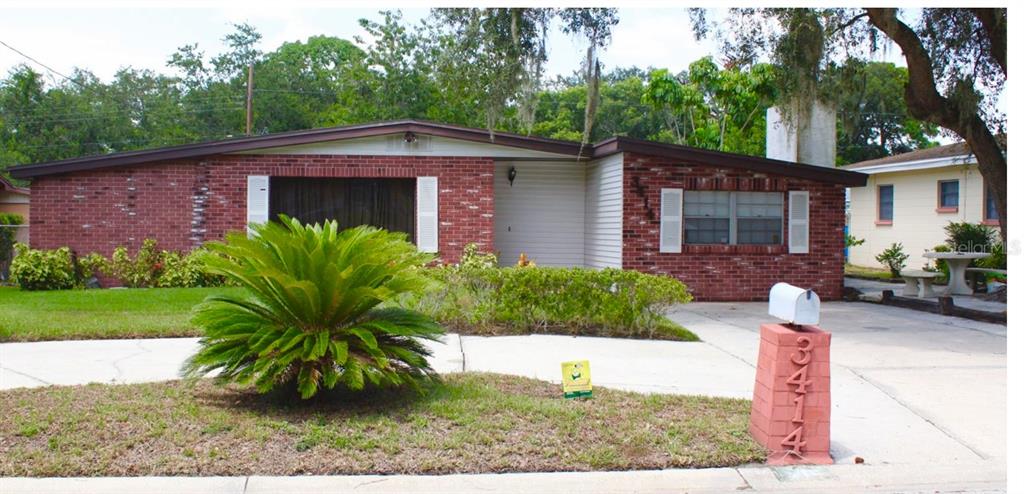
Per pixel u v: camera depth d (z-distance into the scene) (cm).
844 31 1475
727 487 492
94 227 1499
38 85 4750
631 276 1006
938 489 502
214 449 511
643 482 489
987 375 809
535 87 1358
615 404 637
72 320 1021
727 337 1036
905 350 959
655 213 1503
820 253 1566
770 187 1538
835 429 616
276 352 585
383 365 588
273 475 480
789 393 533
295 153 1502
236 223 1498
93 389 665
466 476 485
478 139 1518
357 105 3809
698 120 3020
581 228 1736
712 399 671
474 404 620
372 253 616
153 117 4978
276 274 575
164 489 459
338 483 473
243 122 4725
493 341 954
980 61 1391
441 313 1030
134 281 1458
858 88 1497
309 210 1536
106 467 482
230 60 5016
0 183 2334
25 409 592
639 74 5512
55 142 4669
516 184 1725
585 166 1734
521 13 1337
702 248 1518
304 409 602
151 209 1498
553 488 478
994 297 1548
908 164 2233
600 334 1015
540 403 626
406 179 1546
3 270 2016
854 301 1561
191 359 591
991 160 1425
